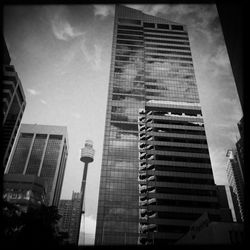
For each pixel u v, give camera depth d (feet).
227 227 166.81
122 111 434.71
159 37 545.85
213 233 165.07
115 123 420.36
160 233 314.96
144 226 330.13
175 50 527.81
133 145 399.65
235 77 87.81
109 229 330.34
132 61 504.02
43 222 196.75
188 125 414.00
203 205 338.54
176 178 357.00
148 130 407.64
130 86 467.52
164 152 378.73
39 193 516.73
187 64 509.35
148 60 507.71
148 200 342.85
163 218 325.62
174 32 560.20
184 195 344.28
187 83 480.64
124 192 359.05
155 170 362.74
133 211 344.90
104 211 344.08
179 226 321.11
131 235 326.65
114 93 455.63
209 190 350.64
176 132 402.93
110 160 384.27
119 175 372.38
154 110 435.94
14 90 531.50
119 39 533.14
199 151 383.24
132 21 568.41
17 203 490.08
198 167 367.86
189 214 330.34
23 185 511.40
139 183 360.69
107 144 398.62
